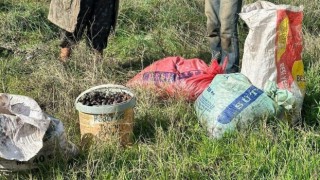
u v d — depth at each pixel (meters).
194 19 5.66
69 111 4.01
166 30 5.45
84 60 4.64
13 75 4.64
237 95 3.83
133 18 5.64
